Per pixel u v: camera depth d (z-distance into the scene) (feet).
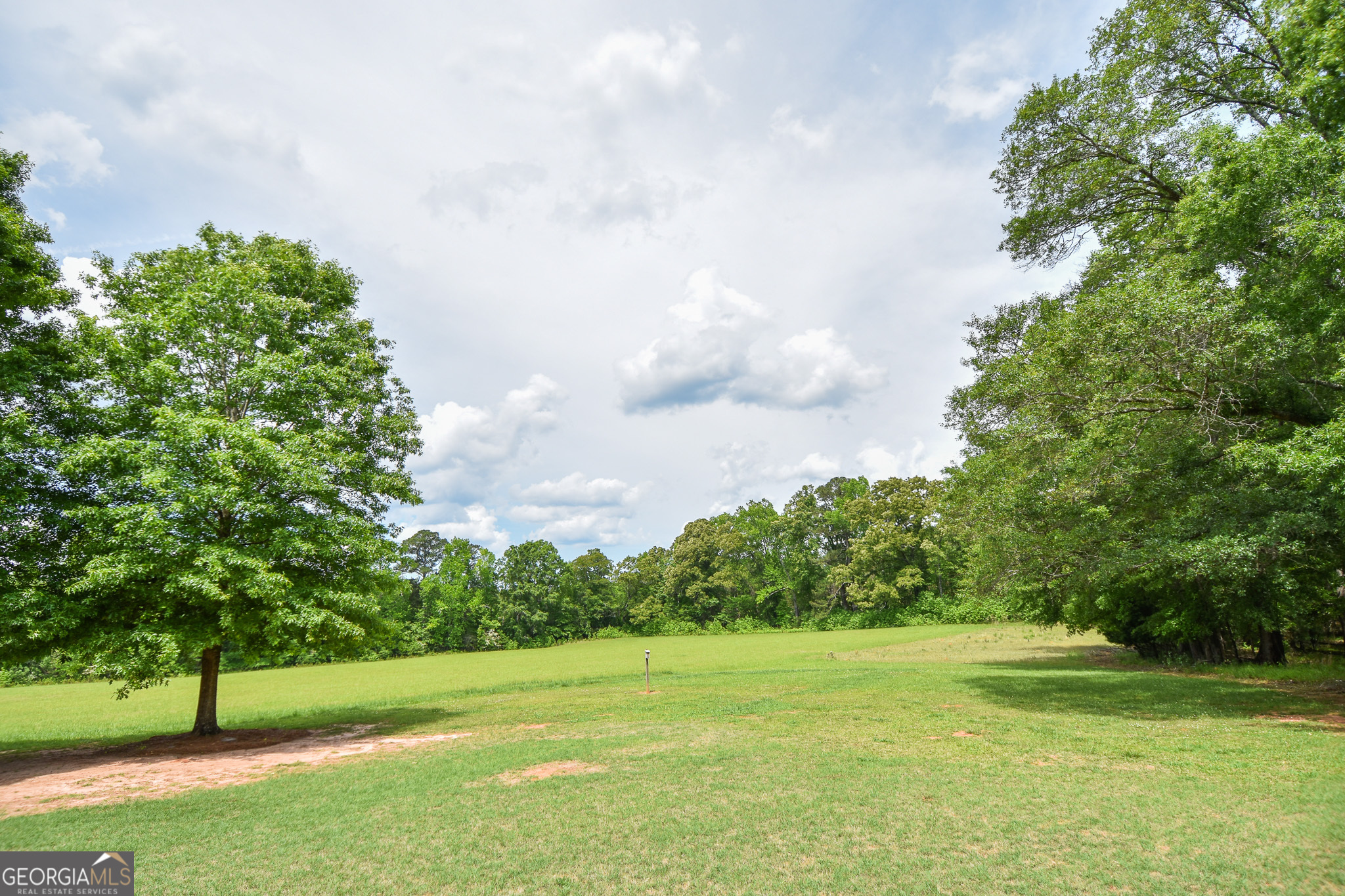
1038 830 22.04
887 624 240.73
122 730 61.82
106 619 46.47
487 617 267.39
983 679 68.59
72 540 47.09
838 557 276.00
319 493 53.36
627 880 19.17
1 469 41.19
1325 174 36.88
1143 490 51.72
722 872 19.44
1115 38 58.54
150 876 20.56
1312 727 37.88
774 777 29.78
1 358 43.83
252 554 47.09
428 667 149.59
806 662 112.06
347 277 66.85
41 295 46.88
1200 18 51.70
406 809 26.84
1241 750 32.37
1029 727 40.81
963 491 69.72
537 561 294.05
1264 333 38.68
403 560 58.49
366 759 39.34
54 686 143.02
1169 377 44.78
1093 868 18.89
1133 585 73.82
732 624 288.10
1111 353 46.32
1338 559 49.11
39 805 30.81
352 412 60.23
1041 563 54.34
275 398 53.67
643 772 31.48
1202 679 63.46
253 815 27.04
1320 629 77.82
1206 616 68.85
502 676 110.01
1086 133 60.29
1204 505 47.24
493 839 22.90
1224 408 46.37
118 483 45.06
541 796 28.04
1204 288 43.39
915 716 45.98
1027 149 64.23
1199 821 22.26
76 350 48.75
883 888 18.12
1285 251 41.60
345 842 23.20
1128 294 45.50
